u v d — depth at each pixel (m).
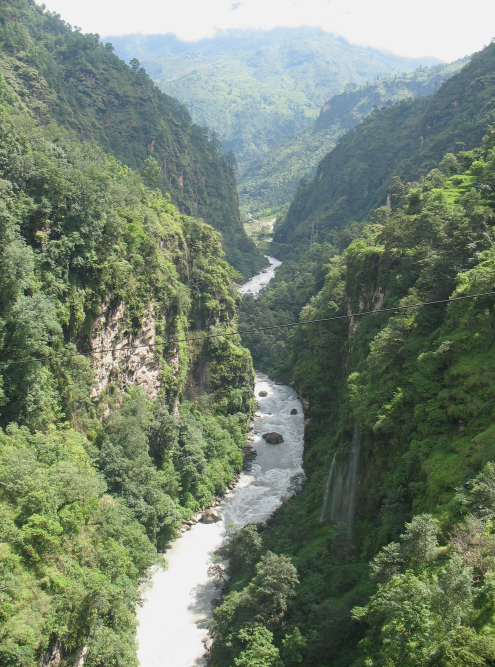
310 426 77.31
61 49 187.88
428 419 41.00
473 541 26.92
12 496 35.09
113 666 38.09
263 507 63.91
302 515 55.91
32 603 31.62
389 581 31.47
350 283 80.94
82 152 68.50
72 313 50.12
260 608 40.72
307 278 137.00
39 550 34.41
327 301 94.06
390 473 43.81
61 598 33.78
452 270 51.25
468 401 38.44
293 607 40.72
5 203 44.03
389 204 149.75
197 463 64.69
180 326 74.94
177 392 70.50
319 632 36.81
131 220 66.00
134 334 61.69
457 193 73.69
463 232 53.03
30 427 41.69
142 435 55.97
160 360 67.06
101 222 55.03
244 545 49.81
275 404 96.19
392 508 39.22
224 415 81.44
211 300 85.00
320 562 44.25
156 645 43.72
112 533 44.41
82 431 49.94
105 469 50.84
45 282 47.06
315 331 92.81
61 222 51.00
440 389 42.88
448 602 24.47
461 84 173.88
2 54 145.00
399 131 199.25
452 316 46.47
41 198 49.16
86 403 51.19
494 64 164.50
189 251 85.75
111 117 183.62
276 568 41.97
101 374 55.03
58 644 33.16
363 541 44.16
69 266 51.22
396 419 45.25
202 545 56.72
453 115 170.12
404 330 52.00
